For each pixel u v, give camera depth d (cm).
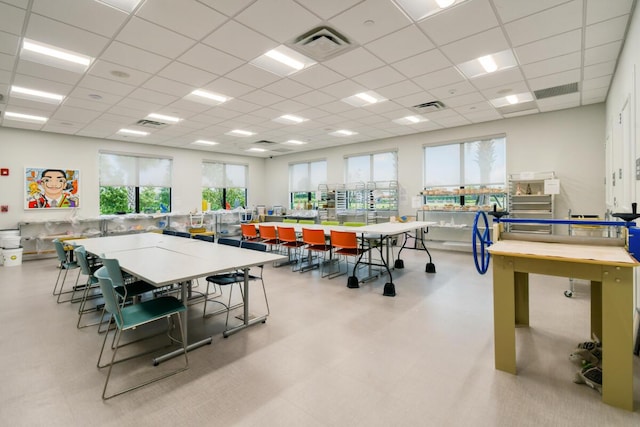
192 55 343
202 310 345
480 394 188
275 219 1070
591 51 346
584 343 234
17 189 646
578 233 428
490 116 618
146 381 206
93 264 364
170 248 372
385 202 821
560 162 586
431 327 289
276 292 407
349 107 548
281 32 300
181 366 225
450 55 353
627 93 313
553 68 392
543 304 347
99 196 755
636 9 261
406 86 448
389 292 387
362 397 187
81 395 191
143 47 324
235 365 225
